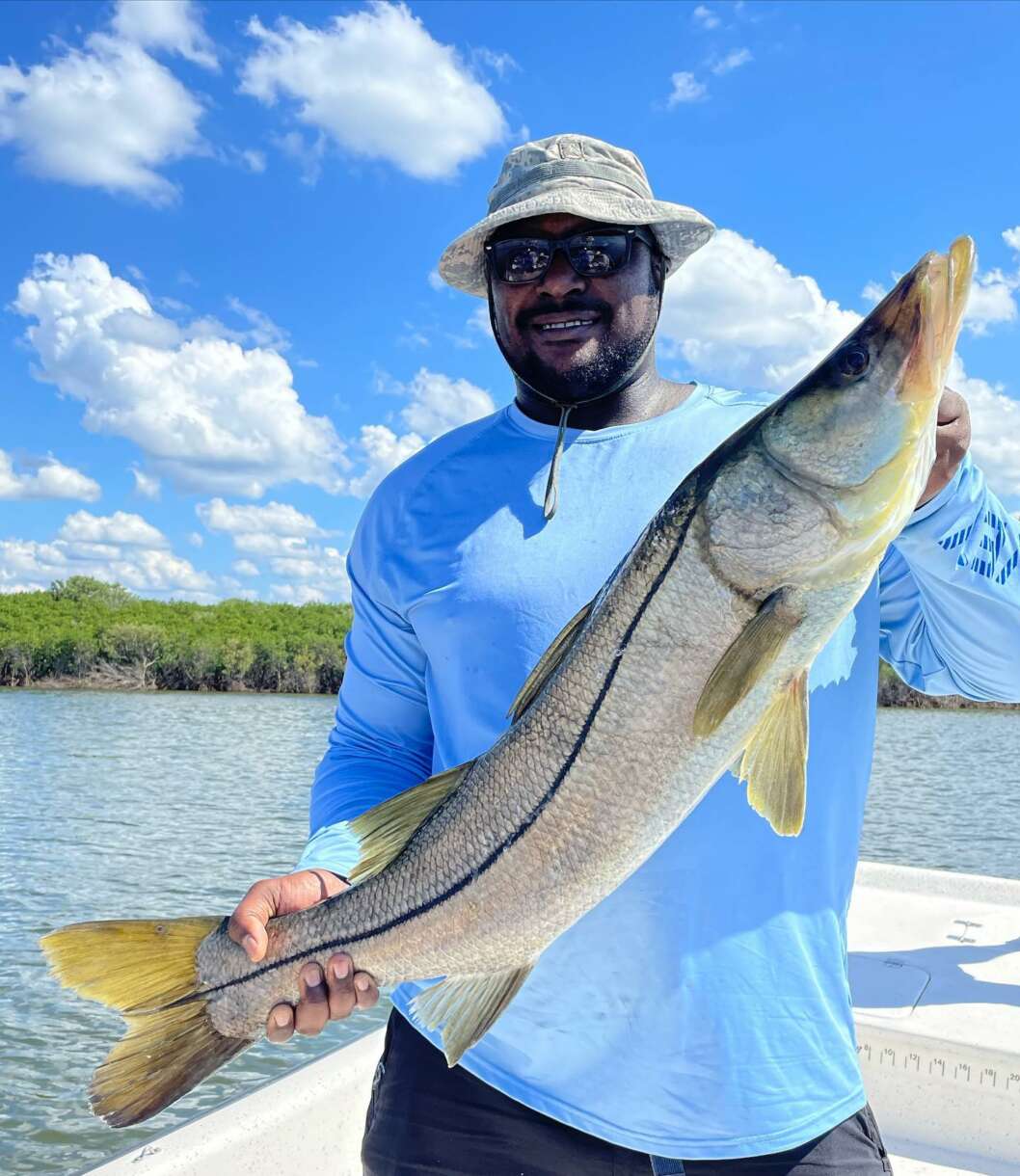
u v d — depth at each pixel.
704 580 2.21
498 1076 2.46
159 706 76.38
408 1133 2.55
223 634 105.81
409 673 2.92
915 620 2.62
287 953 2.48
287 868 20.70
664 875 2.32
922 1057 4.06
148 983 2.53
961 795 31.05
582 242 2.64
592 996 2.35
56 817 26.39
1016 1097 3.90
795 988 2.30
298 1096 3.66
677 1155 2.28
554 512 2.60
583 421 2.76
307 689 100.56
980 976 4.67
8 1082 9.97
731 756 2.18
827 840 2.38
